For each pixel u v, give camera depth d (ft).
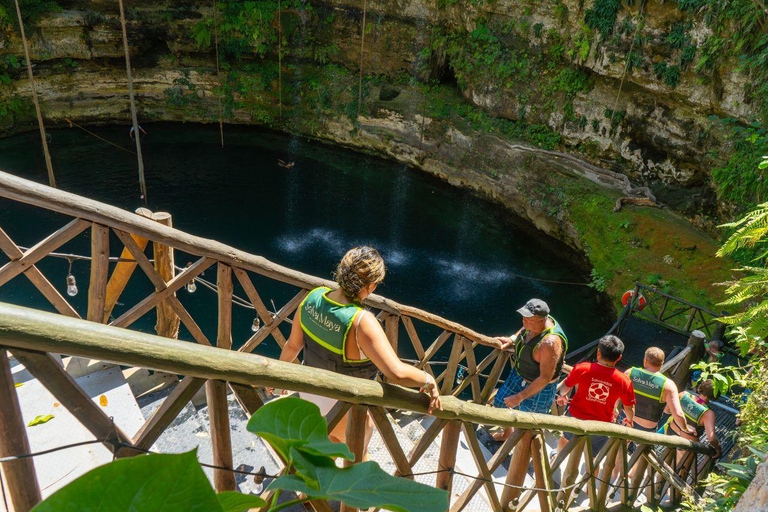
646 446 15.69
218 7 97.50
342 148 98.63
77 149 92.63
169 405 4.85
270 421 3.19
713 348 27.30
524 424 8.73
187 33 98.12
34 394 9.74
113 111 99.96
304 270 69.56
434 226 80.69
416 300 65.57
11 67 92.02
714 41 61.00
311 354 7.73
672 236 66.03
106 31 94.48
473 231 80.12
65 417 9.27
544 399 16.01
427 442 7.40
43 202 9.35
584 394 16.60
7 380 3.66
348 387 5.56
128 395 10.98
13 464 3.87
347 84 97.45
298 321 8.16
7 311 3.40
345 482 2.91
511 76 83.35
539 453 9.89
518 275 71.20
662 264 64.28
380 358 7.13
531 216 80.02
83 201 9.66
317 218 80.33
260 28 98.22
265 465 10.07
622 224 68.90
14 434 3.81
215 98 101.50
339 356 7.47
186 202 81.56
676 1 63.41
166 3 96.27
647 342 50.62
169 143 97.09
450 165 88.84
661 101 69.62
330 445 3.05
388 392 6.13
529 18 78.79
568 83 77.97
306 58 101.30
